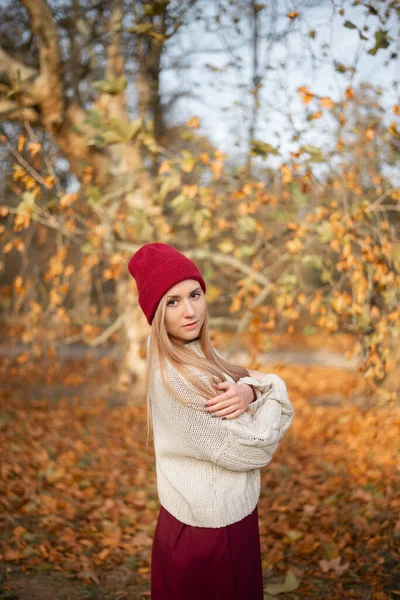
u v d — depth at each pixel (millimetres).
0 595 2855
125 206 6293
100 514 3969
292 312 4977
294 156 4184
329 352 14000
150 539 3566
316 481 4570
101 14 5859
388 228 4445
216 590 1701
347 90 3814
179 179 4613
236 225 5004
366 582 2949
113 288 8930
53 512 3975
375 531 3457
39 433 6074
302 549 3320
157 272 1746
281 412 1799
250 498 1770
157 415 1754
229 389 1679
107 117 4668
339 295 4406
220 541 1699
